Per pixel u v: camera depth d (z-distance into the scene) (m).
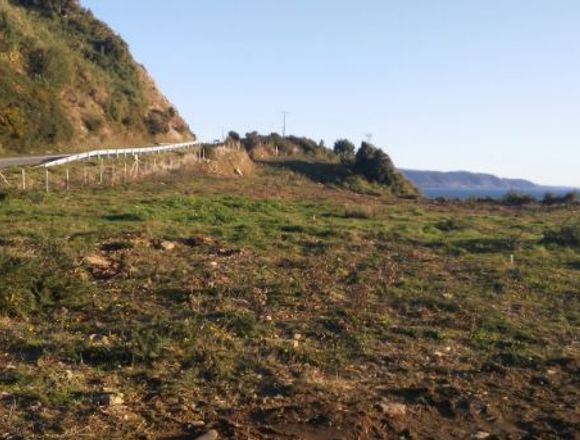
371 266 14.89
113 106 62.91
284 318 10.41
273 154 71.19
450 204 38.75
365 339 9.57
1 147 41.91
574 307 12.36
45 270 10.91
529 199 42.16
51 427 6.15
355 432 6.43
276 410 6.80
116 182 30.00
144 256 14.17
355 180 61.47
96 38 79.50
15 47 55.03
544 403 7.68
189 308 10.47
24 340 8.49
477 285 13.65
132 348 8.10
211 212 22.61
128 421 6.36
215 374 7.70
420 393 7.64
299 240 17.83
